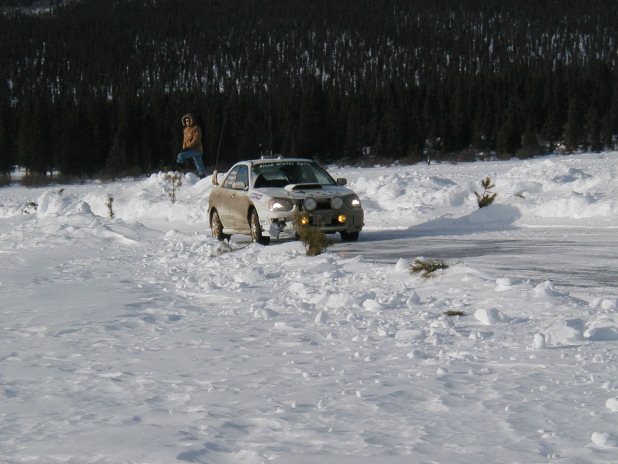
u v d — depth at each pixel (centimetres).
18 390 454
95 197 2797
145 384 457
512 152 8125
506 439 327
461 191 1931
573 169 2208
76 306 778
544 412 365
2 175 7962
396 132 8750
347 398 402
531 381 425
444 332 570
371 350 523
